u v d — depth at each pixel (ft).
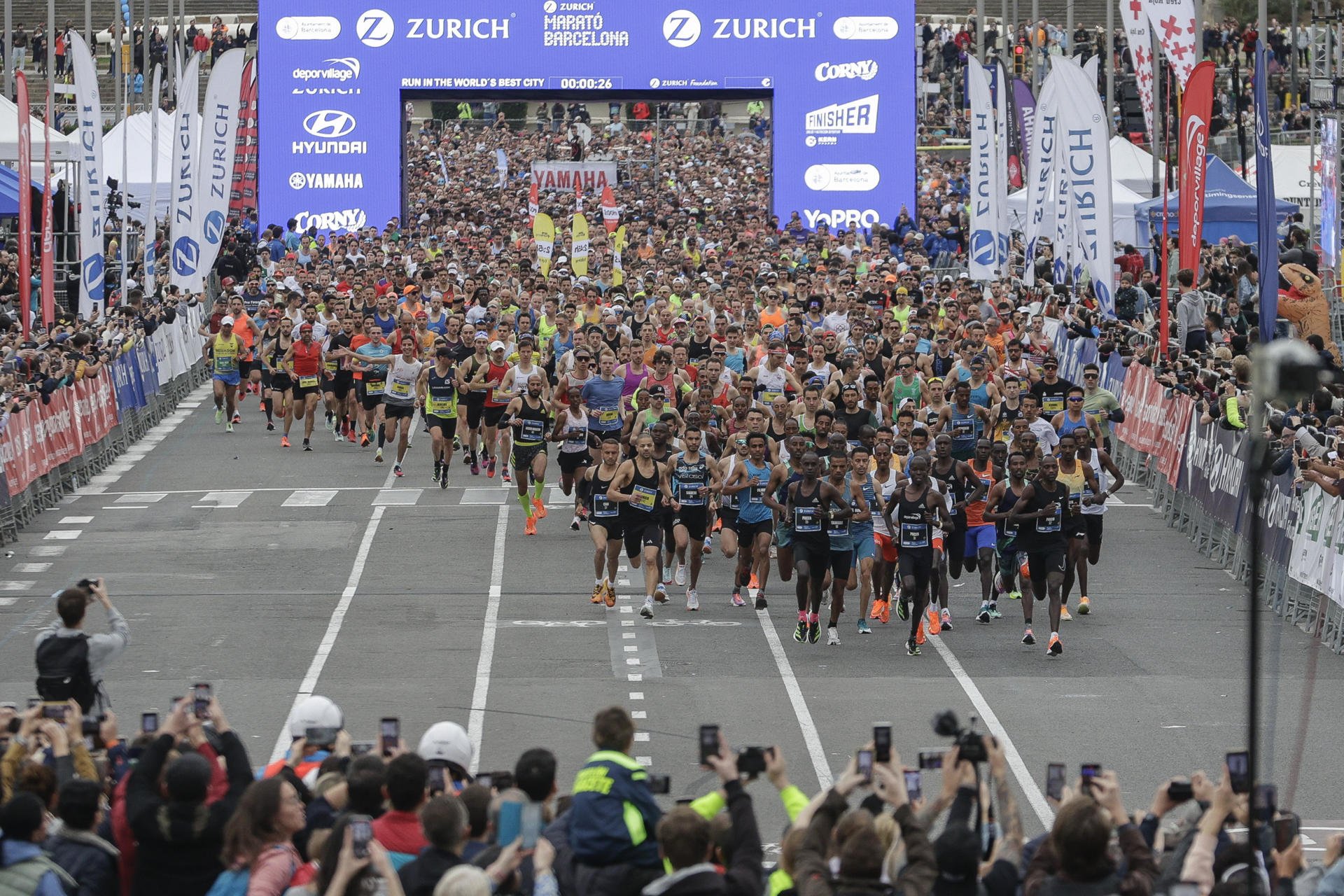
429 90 602.85
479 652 223.71
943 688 207.62
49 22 588.50
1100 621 242.17
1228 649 226.58
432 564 273.95
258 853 96.84
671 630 235.81
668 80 607.78
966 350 295.07
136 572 268.82
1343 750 182.91
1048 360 288.51
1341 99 534.37
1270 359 92.22
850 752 181.57
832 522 224.53
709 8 606.55
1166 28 397.60
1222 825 94.63
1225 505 275.59
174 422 418.10
